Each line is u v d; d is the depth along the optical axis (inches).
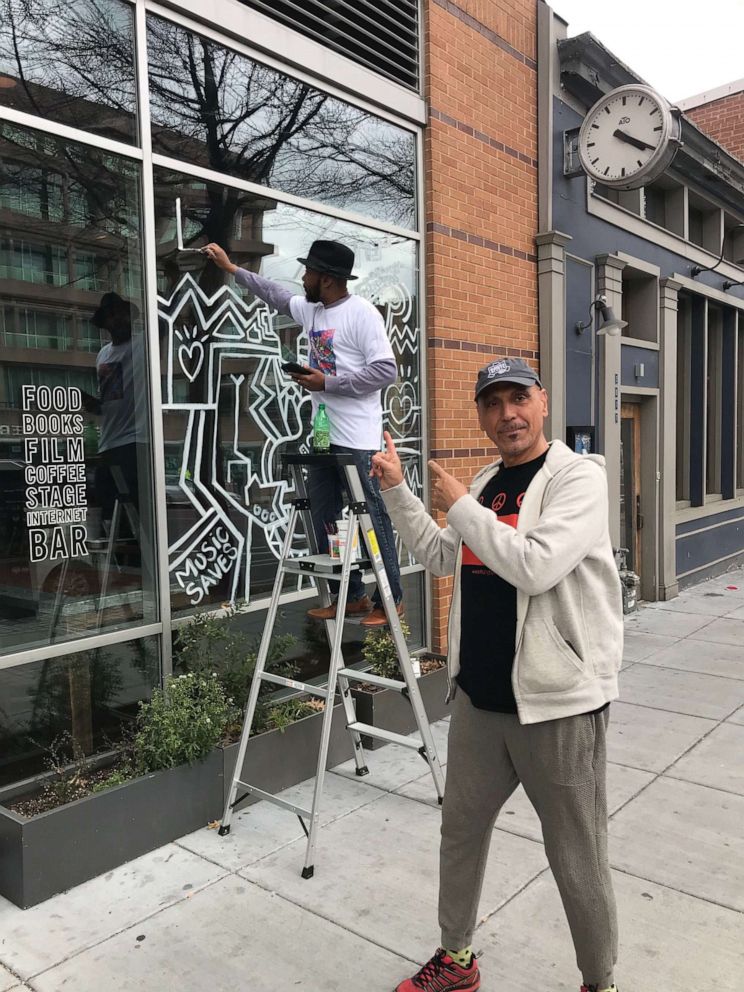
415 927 107.5
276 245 173.8
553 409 254.2
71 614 137.6
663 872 122.4
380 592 135.4
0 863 114.9
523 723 81.4
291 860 124.2
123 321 145.3
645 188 339.0
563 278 257.4
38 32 131.6
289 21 173.9
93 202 140.3
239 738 143.5
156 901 113.0
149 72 147.3
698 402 388.5
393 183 202.8
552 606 83.3
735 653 253.4
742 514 430.6
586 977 85.8
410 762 162.1
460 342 219.3
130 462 146.8
